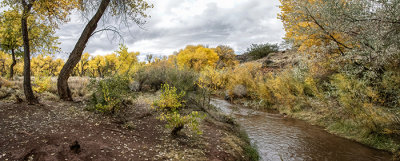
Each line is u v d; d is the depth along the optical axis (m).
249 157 4.88
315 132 7.15
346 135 6.53
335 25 6.46
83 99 7.81
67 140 3.83
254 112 10.66
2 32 9.92
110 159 3.44
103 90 6.01
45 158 3.12
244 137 6.38
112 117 5.84
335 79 7.99
